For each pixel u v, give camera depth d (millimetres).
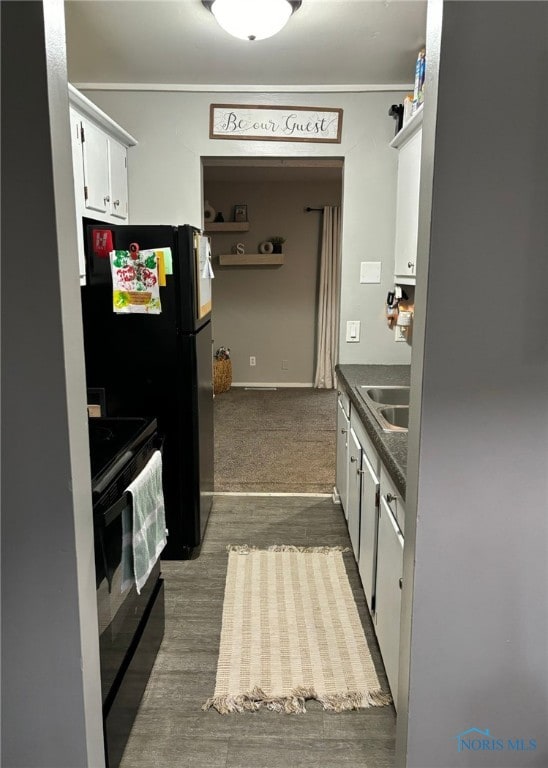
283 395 6914
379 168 3361
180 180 3393
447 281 1181
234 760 1744
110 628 1644
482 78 1112
